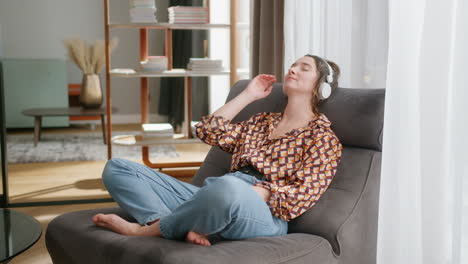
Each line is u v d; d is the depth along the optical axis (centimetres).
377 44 224
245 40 428
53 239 166
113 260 142
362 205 160
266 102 200
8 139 514
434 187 155
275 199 155
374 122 167
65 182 355
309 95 178
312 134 168
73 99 602
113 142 357
